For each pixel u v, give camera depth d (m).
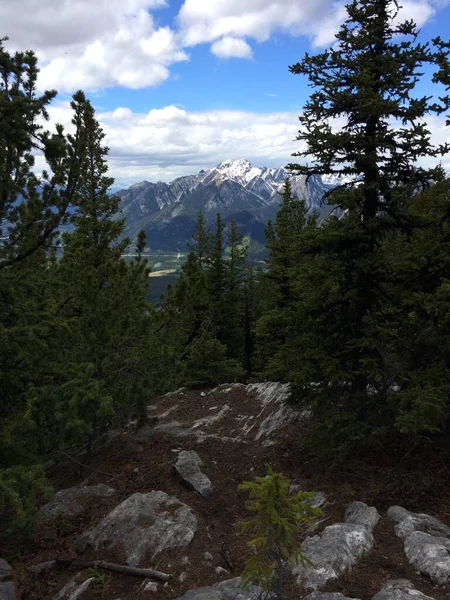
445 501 8.70
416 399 8.52
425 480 9.29
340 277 10.28
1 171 7.49
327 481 10.02
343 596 6.04
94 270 11.31
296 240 11.21
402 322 9.76
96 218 18.52
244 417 14.84
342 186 10.88
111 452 12.64
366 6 9.86
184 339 12.97
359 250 10.49
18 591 7.12
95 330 10.64
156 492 9.54
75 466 12.19
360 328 10.77
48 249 8.95
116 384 10.94
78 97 8.12
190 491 10.07
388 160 10.27
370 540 7.47
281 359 11.21
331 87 10.06
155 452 12.22
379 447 10.84
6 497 6.09
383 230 10.69
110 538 8.17
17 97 6.42
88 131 8.41
